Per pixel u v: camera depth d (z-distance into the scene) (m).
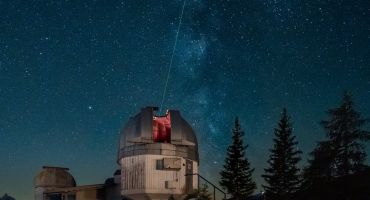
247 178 42.84
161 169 34.41
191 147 35.97
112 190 41.53
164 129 36.28
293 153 41.66
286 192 40.31
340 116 34.47
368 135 33.75
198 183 36.47
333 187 33.19
